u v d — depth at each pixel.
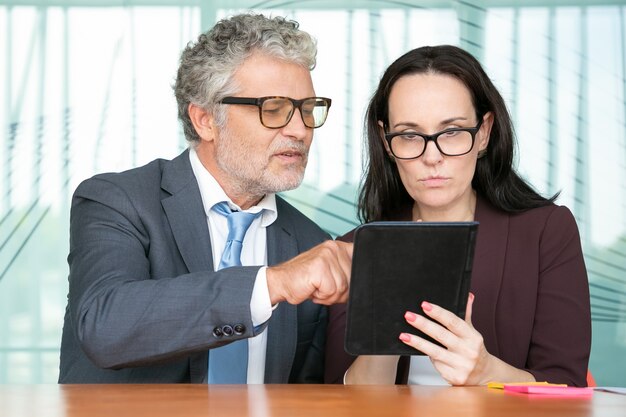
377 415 1.29
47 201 4.14
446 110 2.36
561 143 4.21
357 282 1.78
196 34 4.21
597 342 4.15
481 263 2.44
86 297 2.10
